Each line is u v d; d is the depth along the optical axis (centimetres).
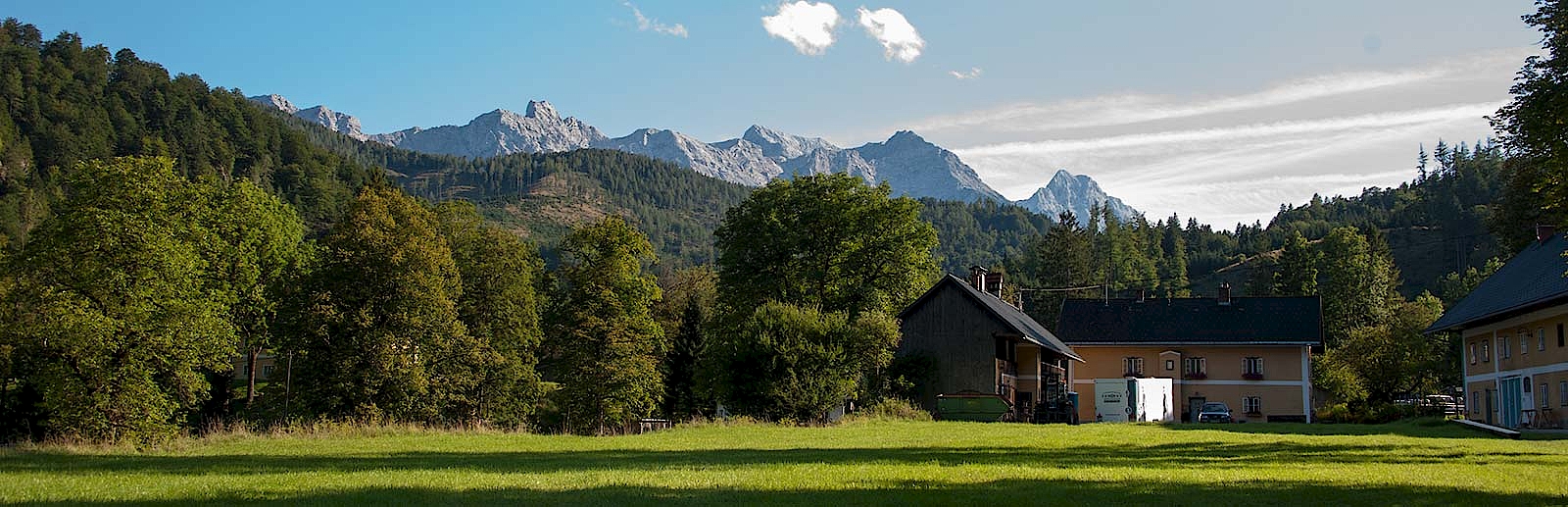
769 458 2059
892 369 5859
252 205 5231
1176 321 7738
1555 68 1955
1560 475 1775
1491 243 14800
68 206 3909
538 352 6819
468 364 5325
